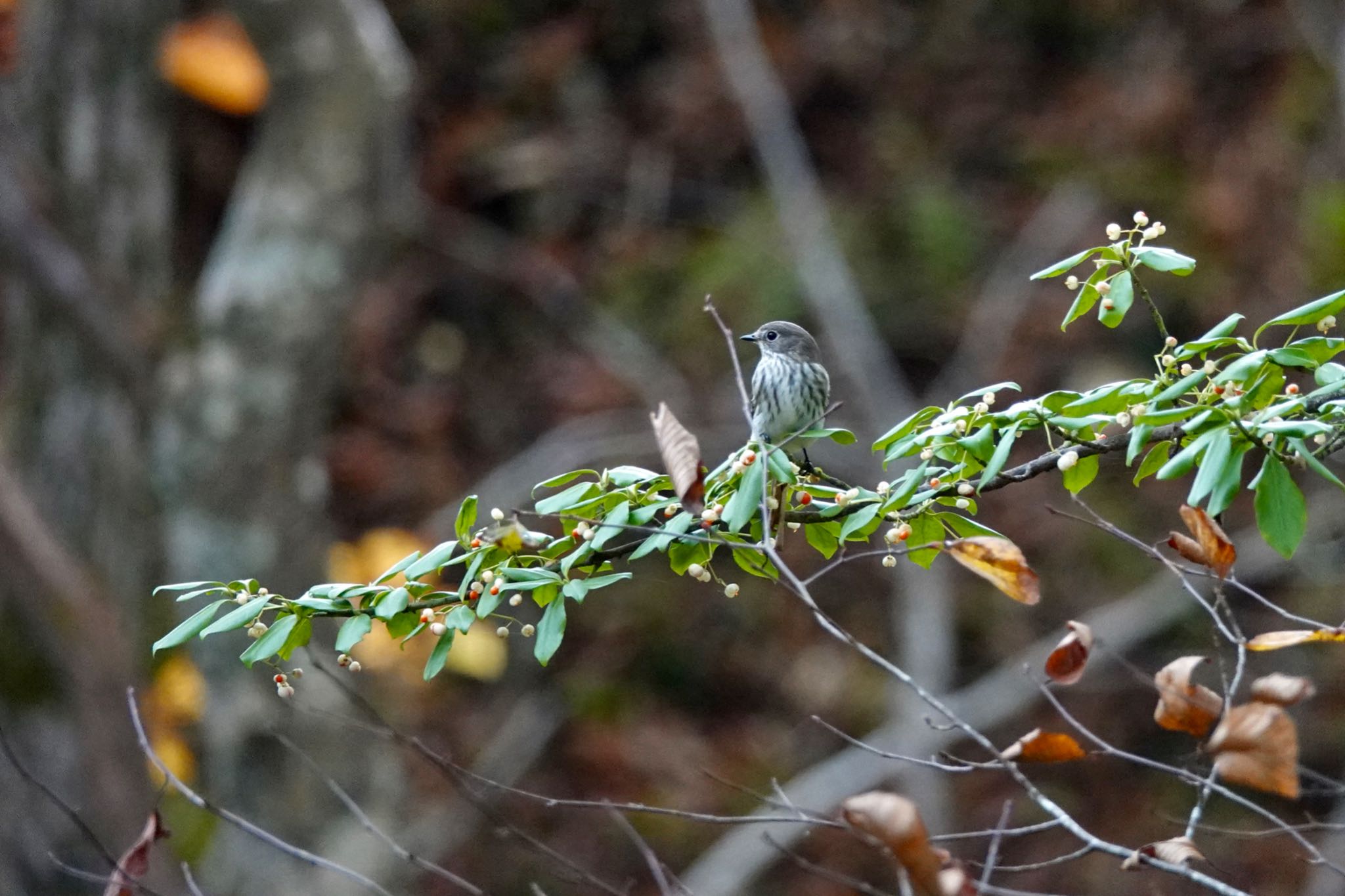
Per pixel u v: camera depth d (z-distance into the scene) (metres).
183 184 19.92
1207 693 3.83
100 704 9.96
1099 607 17.22
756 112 20.61
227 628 4.33
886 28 22.20
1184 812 14.68
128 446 12.68
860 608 18.75
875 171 21.34
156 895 4.66
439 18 22.47
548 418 20.33
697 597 19.25
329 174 14.40
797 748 17.69
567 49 22.56
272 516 14.16
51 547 10.03
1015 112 21.66
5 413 12.51
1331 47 19.48
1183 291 19.09
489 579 4.42
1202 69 21.28
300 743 13.23
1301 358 4.01
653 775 17.50
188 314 14.31
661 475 4.54
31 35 12.64
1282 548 3.84
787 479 4.32
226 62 14.64
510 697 18.27
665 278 21.02
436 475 19.84
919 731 15.58
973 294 19.92
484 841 15.91
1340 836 12.99
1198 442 3.96
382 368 20.86
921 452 4.52
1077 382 18.50
